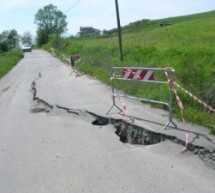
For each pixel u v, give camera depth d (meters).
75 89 15.33
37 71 26.75
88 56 27.36
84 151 7.18
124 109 9.75
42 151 7.41
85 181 5.75
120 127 9.11
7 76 25.78
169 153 6.75
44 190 5.55
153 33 47.06
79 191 5.41
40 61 39.34
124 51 23.70
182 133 7.58
